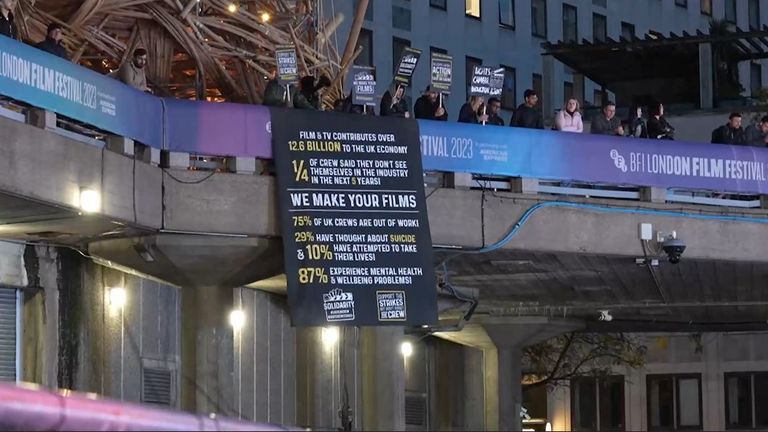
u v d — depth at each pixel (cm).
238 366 2803
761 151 2773
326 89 2798
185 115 2233
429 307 2323
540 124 2636
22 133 1869
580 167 2581
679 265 2772
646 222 2655
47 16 2375
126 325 2509
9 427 895
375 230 2312
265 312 2948
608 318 3431
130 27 2541
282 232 2264
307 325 2245
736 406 5072
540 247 2539
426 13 5522
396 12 5369
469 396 3888
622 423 5203
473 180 2512
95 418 896
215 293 2386
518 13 6009
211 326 2383
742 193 2752
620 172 2623
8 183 1838
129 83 2241
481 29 5806
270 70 2703
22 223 2088
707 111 3525
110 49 2498
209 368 2378
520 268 2766
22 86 1853
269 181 2297
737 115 2839
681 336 5134
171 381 2656
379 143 2350
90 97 2014
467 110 2548
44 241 2291
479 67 2544
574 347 4800
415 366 3731
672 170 2678
